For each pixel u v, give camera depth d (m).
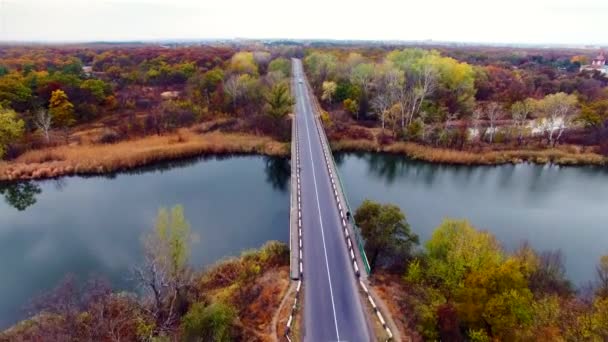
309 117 99.31
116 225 55.66
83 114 96.88
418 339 31.28
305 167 66.81
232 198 65.69
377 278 39.12
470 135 91.62
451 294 36.19
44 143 81.31
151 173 77.88
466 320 31.70
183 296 37.16
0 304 39.06
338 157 87.88
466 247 38.28
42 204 62.78
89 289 39.31
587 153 84.81
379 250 41.97
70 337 31.34
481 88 119.31
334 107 109.19
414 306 34.53
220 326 30.48
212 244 50.28
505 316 29.48
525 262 40.16
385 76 104.62
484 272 32.75
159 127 93.62
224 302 36.28
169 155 81.06
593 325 26.72
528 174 78.44
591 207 64.69
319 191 57.78
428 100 99.75
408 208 62.59
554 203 66.19
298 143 79.38
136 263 46.19
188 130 94.88
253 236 52.69
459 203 65.25
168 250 37.44
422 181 75.25
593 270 47.16
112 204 62.84
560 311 31.17
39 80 102.06
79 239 51.91
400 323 33.16
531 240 53.75
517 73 134.62
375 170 80.94
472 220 59.03
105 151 79.00
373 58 166.62
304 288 37.22
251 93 108.06
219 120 100.88
